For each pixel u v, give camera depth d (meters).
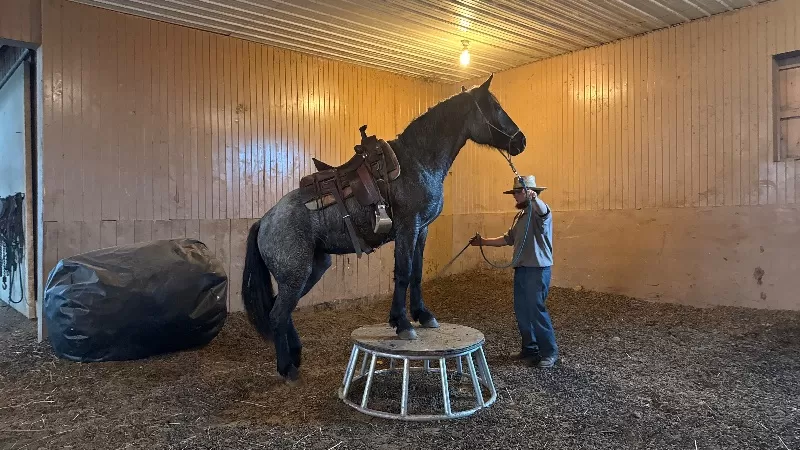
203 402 3.51
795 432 2.92
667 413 3.22
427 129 3.55
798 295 5.16
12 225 6.41
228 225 6.10
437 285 7.73
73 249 5.09
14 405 3.45
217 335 5.05
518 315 4.34
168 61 5.65
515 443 2.84
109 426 3.11
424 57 7.05
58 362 4.29
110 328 4.19
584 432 2.96
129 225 5.42
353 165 3.54
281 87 6.55
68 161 5.06
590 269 6.76
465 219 8.32
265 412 3.33
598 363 4.25
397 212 3.46
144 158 5.51
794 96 5.34
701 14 5.68
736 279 5.56
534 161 7.40
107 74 5.27
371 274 7.42
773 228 5.31
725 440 2.84
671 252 6.04
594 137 6.74
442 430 3.02
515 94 7.62
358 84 7.38
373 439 2.90
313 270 3.84
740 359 4.25
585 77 6.82
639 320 5.57
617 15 5.66
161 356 4.50
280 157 6.55
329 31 5.97
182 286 4.43
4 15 4.74
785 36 5.24
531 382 3.82
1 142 7.00
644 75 6.26
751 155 5.47
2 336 5.24
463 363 4.33
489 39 6.38
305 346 4.98
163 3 5.11
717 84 5.69
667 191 6.09
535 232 4.16
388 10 5.38
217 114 6.01
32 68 5.68
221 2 5.09
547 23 5.86
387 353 3.15
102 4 5.12
